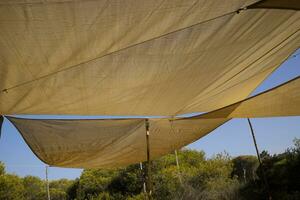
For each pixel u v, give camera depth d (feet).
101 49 7.46
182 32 7.59
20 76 8.05
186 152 82.58
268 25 8.36
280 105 14.66
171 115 13.93
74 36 6.69
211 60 9.51
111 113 11.98
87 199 76.18
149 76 9.52
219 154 66.69
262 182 43.86
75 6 5.79
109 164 18.85
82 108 10.96
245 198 46.26
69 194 94.84
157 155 19.36
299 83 12.99
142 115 12.88
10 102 9.64
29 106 10.08
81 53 7.45
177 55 8.63
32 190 110.32
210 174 61.46
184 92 11.56
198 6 6.59
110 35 6.93
